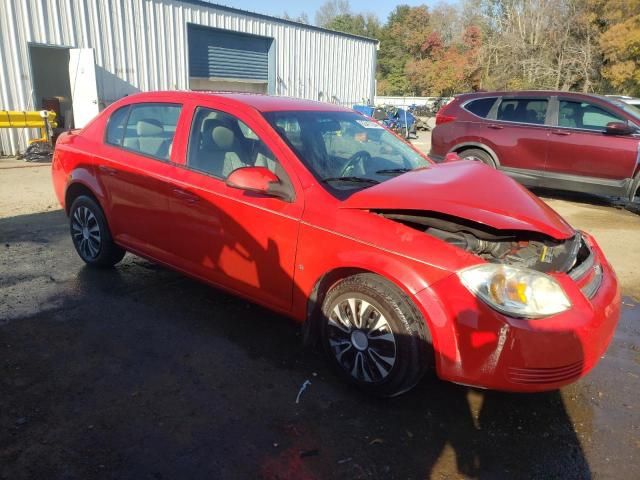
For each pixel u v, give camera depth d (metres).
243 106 3.63
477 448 2.62
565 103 8.09
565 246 2.96
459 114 8.95
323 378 3.17
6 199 7.64
